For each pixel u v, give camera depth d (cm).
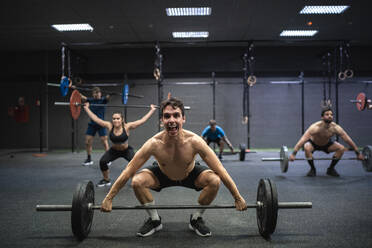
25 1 432
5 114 718
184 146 150
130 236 165
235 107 692
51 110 709
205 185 162
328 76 679
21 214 209
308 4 446
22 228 179
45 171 397
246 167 421
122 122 280
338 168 408
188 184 171
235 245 151
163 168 161
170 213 210
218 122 692
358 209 216
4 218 200
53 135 709
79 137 704
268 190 149
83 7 455
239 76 688
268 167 421
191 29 562
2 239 162
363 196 255
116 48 697
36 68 712
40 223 189
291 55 683
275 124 689
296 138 686
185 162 155
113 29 560
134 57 700
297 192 270
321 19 511
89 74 703
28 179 342
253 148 691
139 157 150
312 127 338
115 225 184
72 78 682
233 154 542
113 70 702
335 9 467
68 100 707
